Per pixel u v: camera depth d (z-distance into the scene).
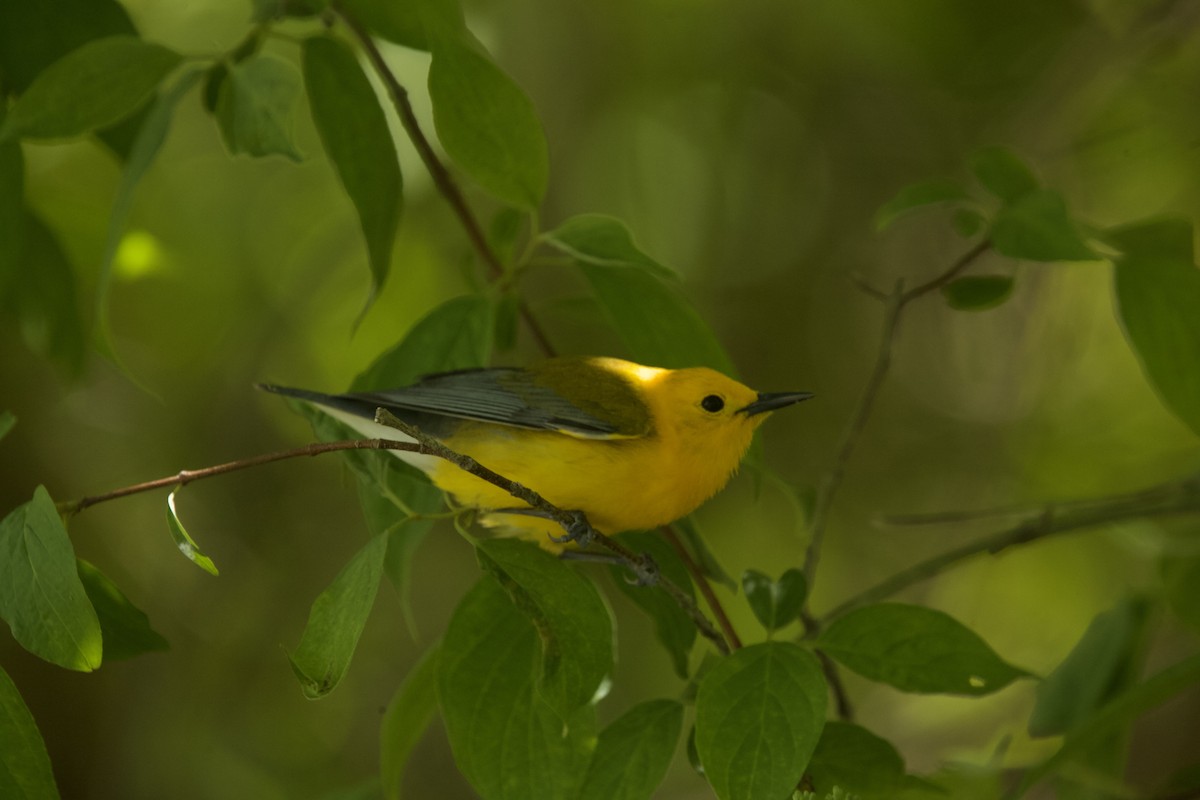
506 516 6.88
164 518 13.91
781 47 15.01
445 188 7.55
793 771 4.88
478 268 8.50
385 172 6.77
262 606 14.02
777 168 15.63
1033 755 10.16
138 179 6.44
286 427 14.23
